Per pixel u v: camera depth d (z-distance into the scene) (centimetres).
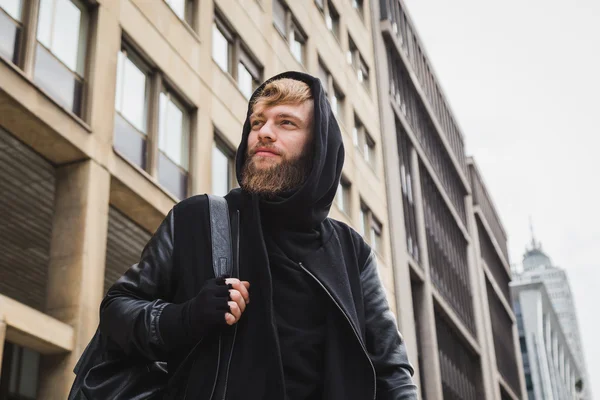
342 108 2733
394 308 2802
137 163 1472
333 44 2755
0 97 1132
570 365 12938
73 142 1252
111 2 1430
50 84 1266
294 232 222
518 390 5278
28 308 1101
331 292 215
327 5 2830
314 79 229
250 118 228
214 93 1764
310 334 211
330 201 229
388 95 3325
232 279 201
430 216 3725
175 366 212
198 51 1728
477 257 4647
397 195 3089
